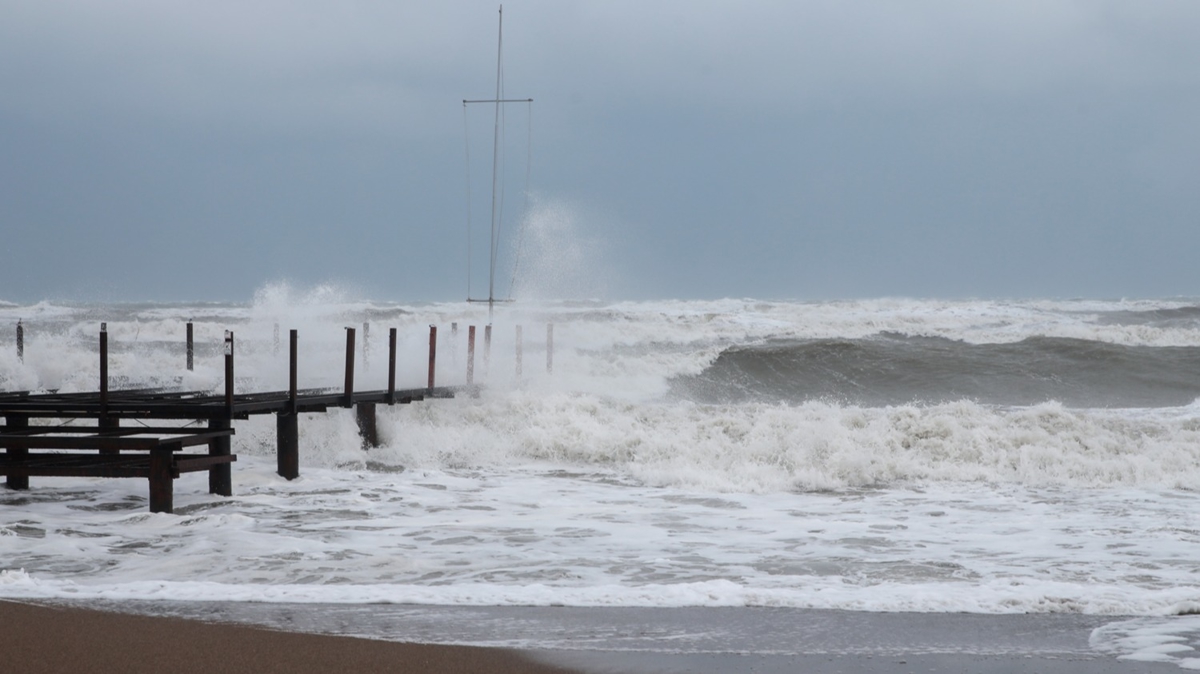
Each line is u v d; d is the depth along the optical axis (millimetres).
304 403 21391
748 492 20344
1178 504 18641
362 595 10992
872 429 24594
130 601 10570
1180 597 11117
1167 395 35125
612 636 9547
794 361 40281
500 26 42688
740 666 8711
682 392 35594
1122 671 8719
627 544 14656
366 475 22016
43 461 18172
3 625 9367
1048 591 11375
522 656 8836
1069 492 20109
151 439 16859
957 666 8805
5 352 34688
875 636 9695
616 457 24328
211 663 8297
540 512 17672
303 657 8547
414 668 8359
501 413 27656
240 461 23031
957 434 23922
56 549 13703
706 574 12578
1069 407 33000
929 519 17141
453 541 14805
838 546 14594
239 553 13516
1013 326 58062
